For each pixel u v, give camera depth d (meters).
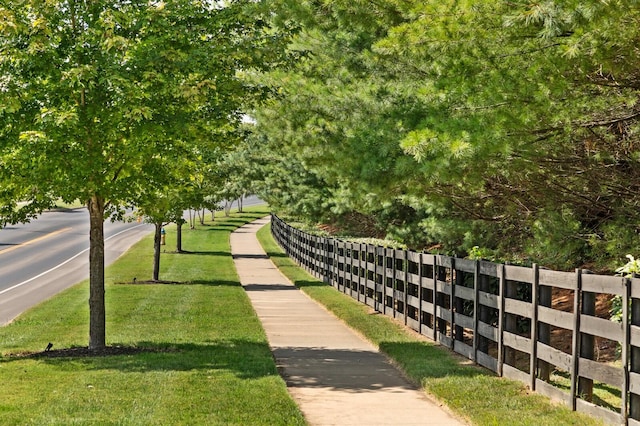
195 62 12.20
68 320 17.17
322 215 33.00
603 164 11.37
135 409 8.52
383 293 18.30
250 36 13.30
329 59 14.04
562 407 8.68
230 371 10.91
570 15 7.92
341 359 12.79
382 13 11.19
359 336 15.46
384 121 11.66
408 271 16.33
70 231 53.94
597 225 12.33
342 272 23.98
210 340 14.18
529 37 9.09
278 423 7.98
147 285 25.45
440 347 13.40
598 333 8.14
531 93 9.32
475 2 8.80
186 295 22.19
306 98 13.45
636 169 11.12
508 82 9.34
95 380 10.24
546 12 7.91
